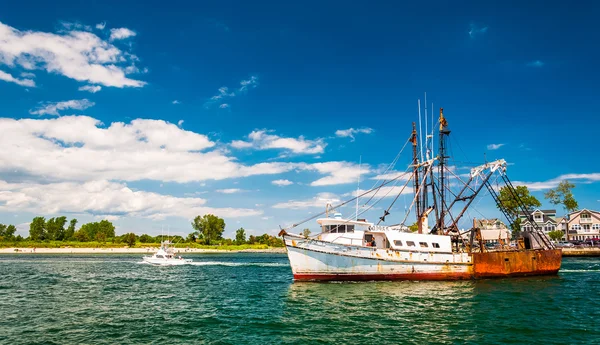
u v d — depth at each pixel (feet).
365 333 89.76
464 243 194.39
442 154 192.44
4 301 135.95
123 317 108.47
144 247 645.92
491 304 120.67
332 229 171.73
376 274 160.76
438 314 107.65
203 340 85.05
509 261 176.35
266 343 82.48
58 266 301.84
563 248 378.53
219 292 155.63
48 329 94.94
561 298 130.72
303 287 150.92
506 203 364.99
